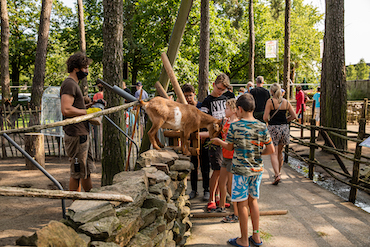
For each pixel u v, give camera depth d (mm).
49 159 7160
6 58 11031
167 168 3121
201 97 7703
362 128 4305
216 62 17172
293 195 4688
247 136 2998
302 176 5797
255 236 3186
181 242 3135
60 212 3754
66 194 1587
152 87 16766
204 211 4082
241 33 21484
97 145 6859
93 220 1765
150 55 17906
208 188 4469
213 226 3684
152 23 17672
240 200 3039
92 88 23156
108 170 3826
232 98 4020
